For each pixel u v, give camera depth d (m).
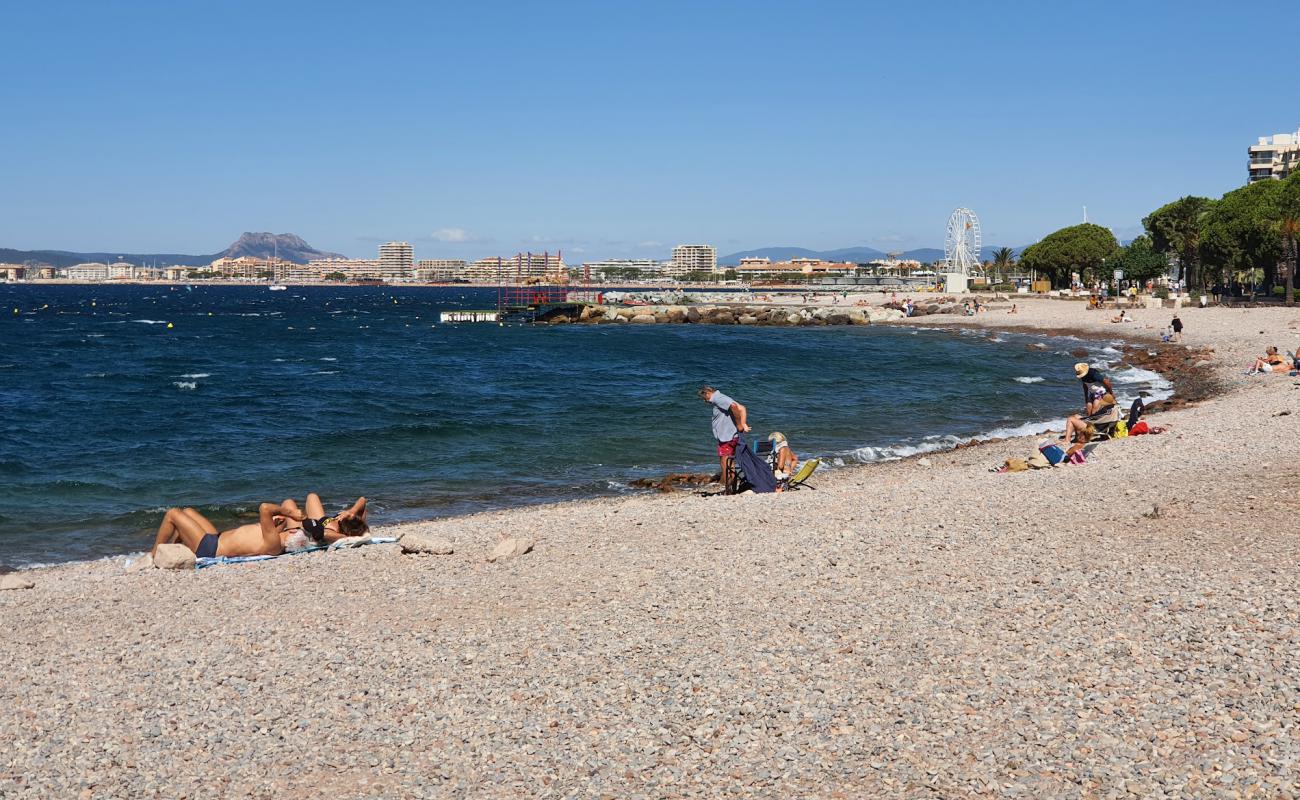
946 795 6.20
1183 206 112.19
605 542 14.07
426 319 141.25
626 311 117.81
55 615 11.44
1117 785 6.14
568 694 8.12
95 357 72.94
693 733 7.28
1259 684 7.41
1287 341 52.06
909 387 44.22
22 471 25.86
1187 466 18.05
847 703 7.63
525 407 38.75
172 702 8.32
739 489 18.39
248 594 12.01
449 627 10.15
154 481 24.42
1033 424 31.92
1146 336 66.69
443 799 6.52
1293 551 11.31
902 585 10.81
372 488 23.44
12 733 7.77
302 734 7.60
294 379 54.25
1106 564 11.18
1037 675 7.91
